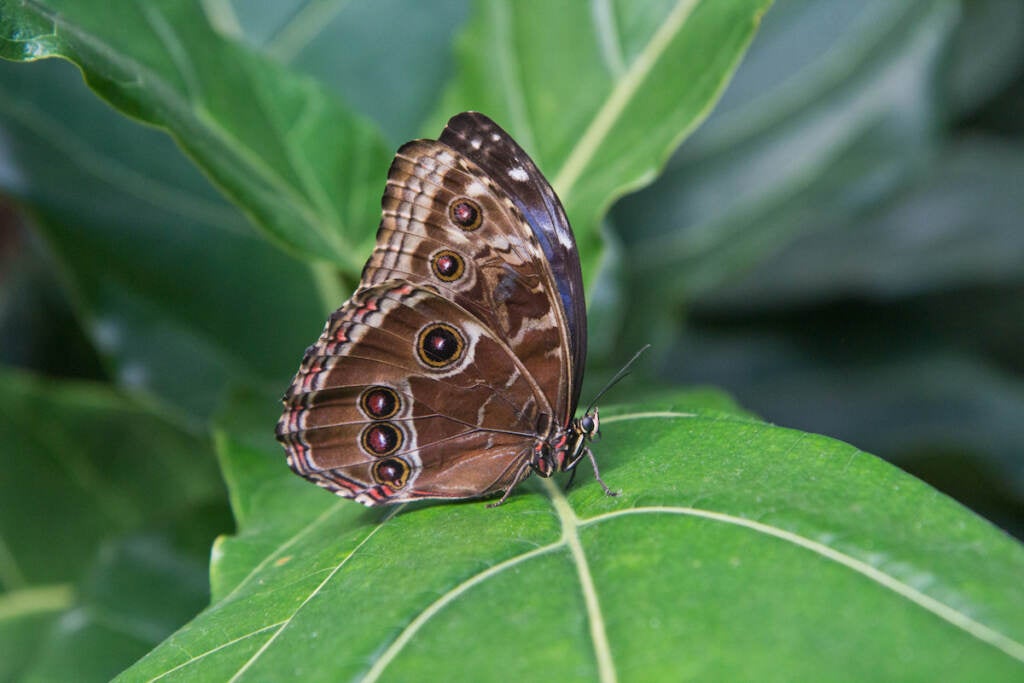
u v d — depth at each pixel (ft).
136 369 2.34
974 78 2.90
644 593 1.85
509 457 2.05
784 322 3.60
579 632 1.84
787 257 3.45
